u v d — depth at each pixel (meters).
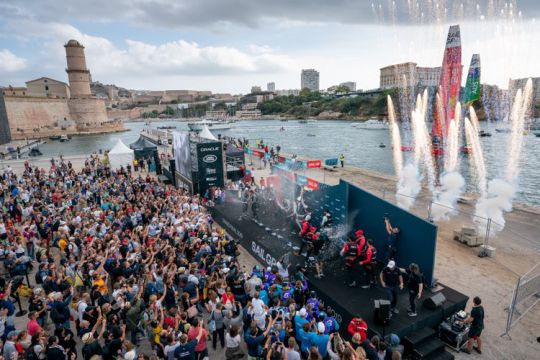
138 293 9.34
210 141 24.36
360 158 56.22
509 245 15.35
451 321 9.05
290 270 12.03
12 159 48.94
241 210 19.27
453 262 13.72
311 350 6.02
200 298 10.49
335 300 9.77
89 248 11.64
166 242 12.67
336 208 13.62
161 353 7.93
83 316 8.23
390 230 11.29
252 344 7.30
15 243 12.42
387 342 7.98
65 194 20.52
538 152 53.72
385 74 193.38
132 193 22.02
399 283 9.01
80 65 130.00
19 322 10.16
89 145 90.25
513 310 9.75
